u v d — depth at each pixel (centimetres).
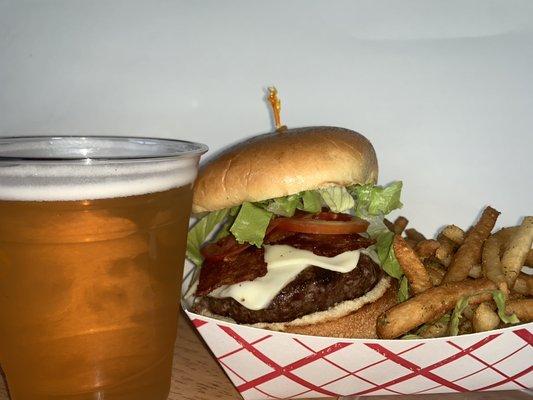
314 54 41
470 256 33
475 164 42
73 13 42
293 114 42
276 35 41
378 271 33
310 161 29
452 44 40
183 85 43
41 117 44
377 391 28
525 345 26
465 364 26
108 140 28
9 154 26
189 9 41
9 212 19
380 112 42
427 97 41
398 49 41
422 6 40
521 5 39
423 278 31
